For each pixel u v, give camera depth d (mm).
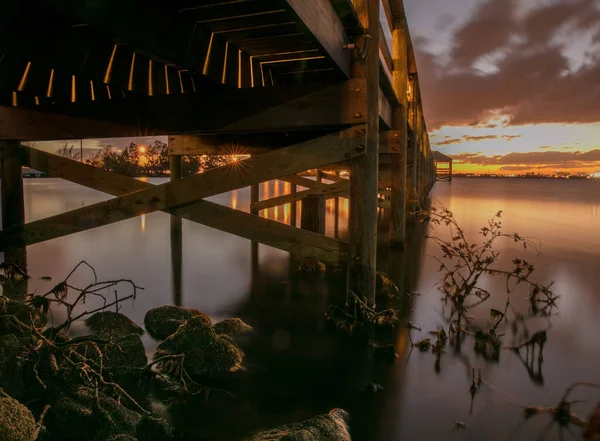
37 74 4219
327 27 3854
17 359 3277
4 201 6324
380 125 8688
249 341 4586
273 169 4777
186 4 3252
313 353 4297
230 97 4957
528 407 3297
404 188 9820
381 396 3488
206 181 4969
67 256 8758
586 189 51938
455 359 4180
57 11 2873
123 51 4062
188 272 7578
